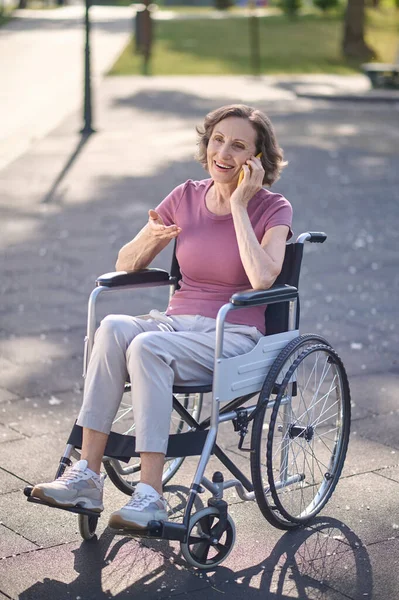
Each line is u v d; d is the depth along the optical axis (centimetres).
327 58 2903
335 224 993
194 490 357
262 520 412
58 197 1075
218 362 366
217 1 5328
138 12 2455
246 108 405
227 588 358
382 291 775
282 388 379
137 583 360
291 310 408
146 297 745
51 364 597
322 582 362
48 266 820
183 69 2533
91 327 391
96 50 2939
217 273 406
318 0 4475
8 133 1490
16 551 380
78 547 386
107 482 446
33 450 474
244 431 384
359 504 426
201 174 1203
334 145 1452
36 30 3681
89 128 1498
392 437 499
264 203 410
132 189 1118
